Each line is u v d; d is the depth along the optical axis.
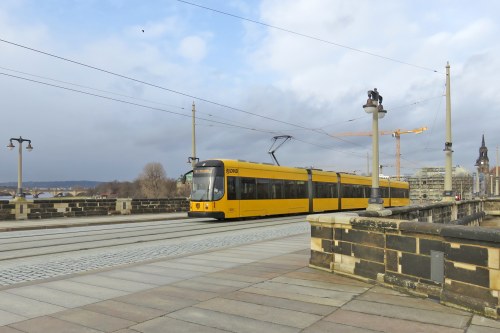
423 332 4.00
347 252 6.62
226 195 20.56
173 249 10.77
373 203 12.92
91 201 24.42
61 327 4.33
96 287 6.18
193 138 28.28
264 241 11.69
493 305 4.37
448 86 22.00
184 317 4.60
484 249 4.49
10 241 12.95
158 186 114.06
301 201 26.17
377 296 5.37
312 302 5.12
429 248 5.23
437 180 140.25
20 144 23.20
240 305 5.04
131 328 4.27
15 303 5.32
